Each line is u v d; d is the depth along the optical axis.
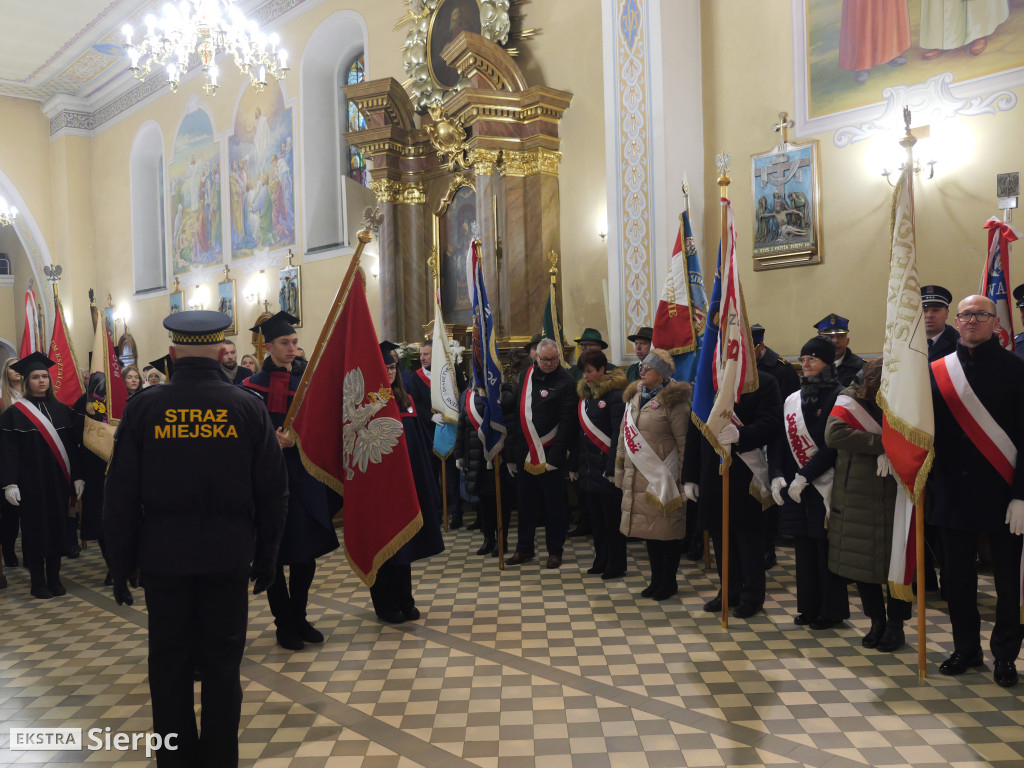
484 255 9.15
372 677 4.09
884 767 2.99
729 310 4.54
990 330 3.64
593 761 3.12
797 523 4.51
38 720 3.74
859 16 6.86
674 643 4.43
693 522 6.16
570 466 6.41
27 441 6.10
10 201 19.47
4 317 23.05
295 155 13.92
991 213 6.15
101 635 5.11
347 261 13.01
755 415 4.77
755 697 3.66
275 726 3.53
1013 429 3.57
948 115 6.37
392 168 10.52
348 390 4.61
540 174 9.12
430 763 3.15
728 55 7.85
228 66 15.43
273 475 3.17
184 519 2.93
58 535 6.15
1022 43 6.00
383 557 4.56
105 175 19.36
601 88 8.90
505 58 9.10
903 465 3.69
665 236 7.79
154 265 18.59
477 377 6.95
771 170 7.42
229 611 3.02
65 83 18.77
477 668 4.17
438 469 8.45
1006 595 3.65
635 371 7.78
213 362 3.12
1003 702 3.51
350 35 13.27
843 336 5.88
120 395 7.43
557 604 5.28
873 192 6.81
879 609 4.22
